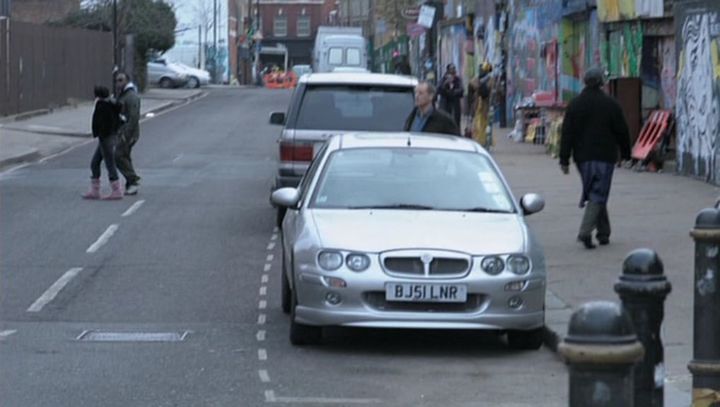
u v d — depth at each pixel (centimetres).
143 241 1873
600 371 514
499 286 1153
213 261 1716
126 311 1395
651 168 2581
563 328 1216
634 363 522
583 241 1672
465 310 1155
